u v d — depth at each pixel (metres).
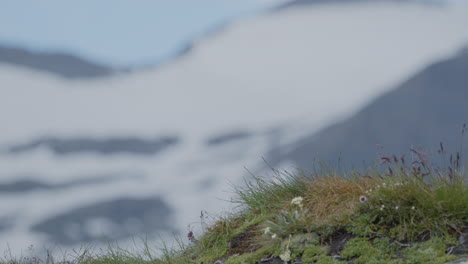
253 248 27.91
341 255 24.80
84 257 30.98
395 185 26.16
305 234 26.38
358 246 24.81
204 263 28.38
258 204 30.95
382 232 25.17
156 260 29.94
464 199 24.78
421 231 24.62
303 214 27.05
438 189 25.33
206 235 30.34
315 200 28.78
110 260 30.23
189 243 30.52
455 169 25.77
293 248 26.03
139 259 30.11
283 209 29.16
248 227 29.62
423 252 23.50
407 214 25.28
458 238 23.86
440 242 23.77
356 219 26.09
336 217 26.61
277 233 27.08
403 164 26.58
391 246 24.42
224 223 30.38
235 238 29.22
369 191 26.77
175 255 30.00
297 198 27.91
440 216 24.75
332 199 27.94
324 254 25.12
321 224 26.36
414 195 25.47
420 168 26.30
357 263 24.14
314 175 30.58
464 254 22.88
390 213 25.56
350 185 28.42
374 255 24.20
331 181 29.30
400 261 23.45
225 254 28.52
